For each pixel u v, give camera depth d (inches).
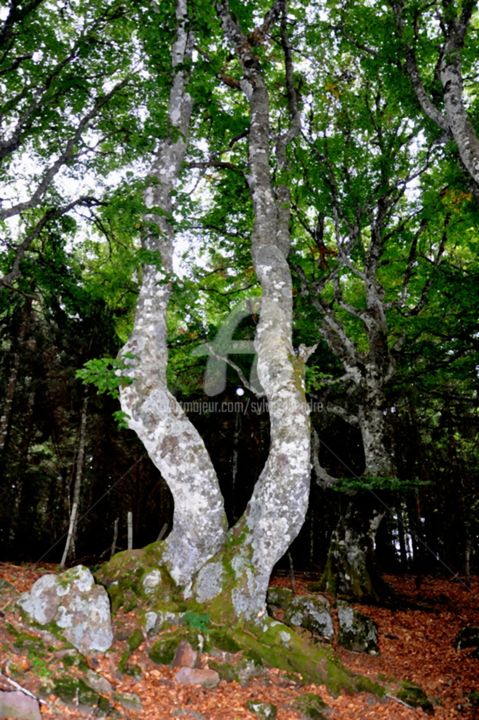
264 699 216.7
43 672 187.8
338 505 788.6
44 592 235.3
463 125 347.3
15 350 619.8
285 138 443.8
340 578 501.7
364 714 225.1
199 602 263.9
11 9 454.6
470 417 732.7
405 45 404.8
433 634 422.6
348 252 569.6
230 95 569.9
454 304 557.3
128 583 281.6
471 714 251.6
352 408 720.3
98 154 516.4
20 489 666.2
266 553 265.3
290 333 319.0
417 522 800.3
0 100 520.7
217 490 290.5
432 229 601.9
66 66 516.7
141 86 497.0
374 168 565.0
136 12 477.4
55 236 586.6
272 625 259.4
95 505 747.4
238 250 588.7
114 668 214.5
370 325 567.5
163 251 350.9
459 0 400.8
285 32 463.8
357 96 573.0
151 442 292.0
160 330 327.0
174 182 377.1
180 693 209.8
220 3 410.3
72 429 747.4
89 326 665.6
